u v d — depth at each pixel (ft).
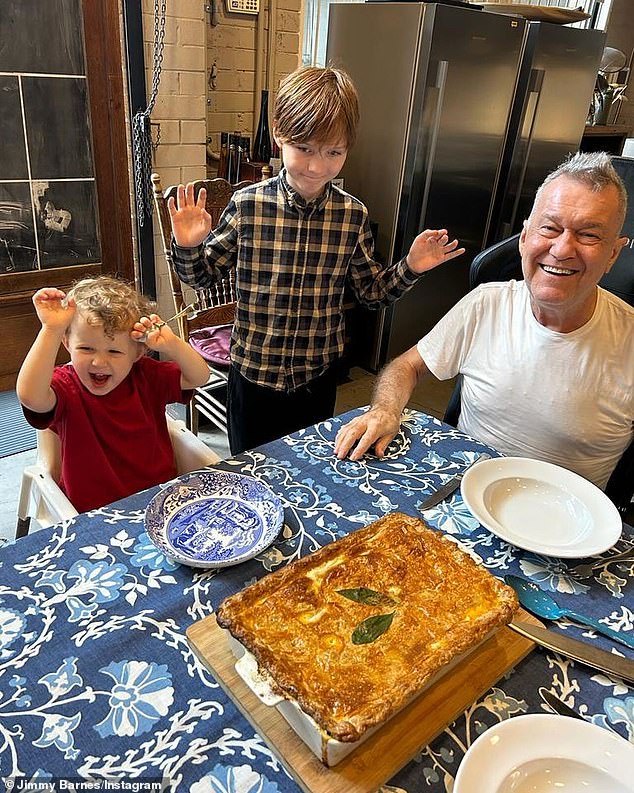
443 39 8.33
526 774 2.03
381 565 2.66
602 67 12.58
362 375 10.77
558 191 3.82
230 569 2.89
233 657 2.37
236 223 5.13
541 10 9.66
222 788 1.98
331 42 9.45
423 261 5.23
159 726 2.16
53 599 2.65
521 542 3.09
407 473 3.75
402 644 2.30
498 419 4.66
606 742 2.11
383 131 9.16
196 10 8.32
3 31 7.29
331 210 5.10
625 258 5.34
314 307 5.38
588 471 4.61
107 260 9.13
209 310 6.96
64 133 8.15
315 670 2.18
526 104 9.95
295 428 5.90
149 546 3.00
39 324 8.89
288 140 4.46
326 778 1.99
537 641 2.56
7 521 6.45
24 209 8.23
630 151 12.48
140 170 8.64
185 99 8.73
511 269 5.24
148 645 2.47
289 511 3.33
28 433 8.01
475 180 10.01
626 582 3.01
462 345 4.78
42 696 2.24
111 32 7.92
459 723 2.25
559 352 4.30
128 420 4.32
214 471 3.51
